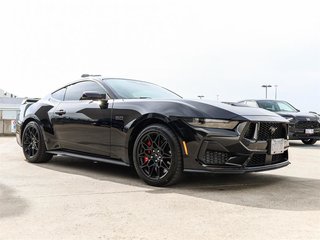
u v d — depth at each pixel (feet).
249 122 10.64
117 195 10.07
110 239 6.72
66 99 15.38
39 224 7.52
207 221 7.80
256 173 14.07
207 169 10.44
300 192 10.69
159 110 11.30
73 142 14.28
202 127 10.56
